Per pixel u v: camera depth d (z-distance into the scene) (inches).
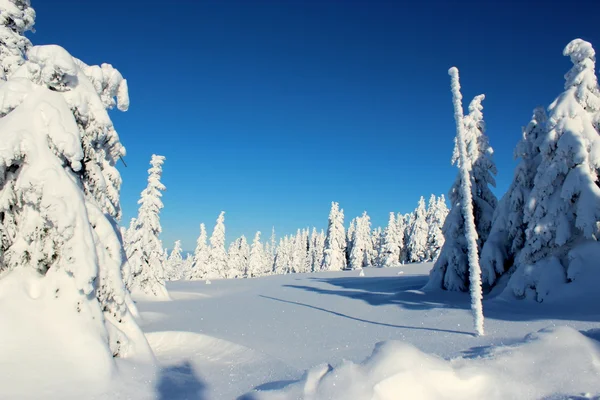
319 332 435.2
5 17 470.9
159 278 913.5
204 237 2235.5
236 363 306.7
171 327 467.2
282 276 1946.4
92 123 312.7
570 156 573.9
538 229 577.3
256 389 223.0
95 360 233.9
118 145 352.8
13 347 222.1
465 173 381.1
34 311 241.3
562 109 603.5
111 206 347.3
